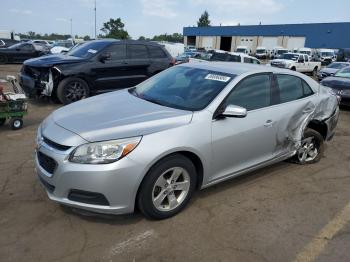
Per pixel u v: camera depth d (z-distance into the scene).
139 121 3.38
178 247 3.13
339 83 10.72
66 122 3.44
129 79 9.50
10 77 6.63
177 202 3.58
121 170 3.06
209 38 70.94
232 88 3.96
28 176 4.38
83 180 3.04
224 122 3.77
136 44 9.67
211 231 3.40
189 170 3.54
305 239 3.37
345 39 51.75
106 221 3.45
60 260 2.89
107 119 3.44
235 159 4.00
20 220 3.41
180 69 4.71
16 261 2.85
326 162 5.53
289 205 4.02
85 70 8.68
